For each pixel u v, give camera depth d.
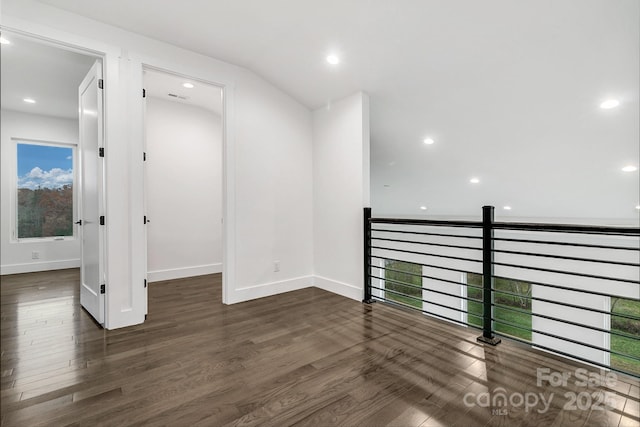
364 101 3.22
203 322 2.64
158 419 1.45
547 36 2.12
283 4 2.27
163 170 4.12
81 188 3.00
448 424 1.42
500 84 2.68
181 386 1.71
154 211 4.05
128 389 1.68
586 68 2.30
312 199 3.83
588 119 2.84
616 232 1.67
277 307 3.03
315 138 3.77
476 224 2.33
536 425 1.41
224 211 3.12
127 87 2.56
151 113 4.02
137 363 1.95
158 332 2.43
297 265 3.68
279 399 1.60
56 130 3.92
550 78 2.49
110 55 2.46
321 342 2.26
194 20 2.46
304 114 3.74
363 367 1.91
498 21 2.10
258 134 3.33
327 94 3.40
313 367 1.91
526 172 3.97
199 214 4.44
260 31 2.59
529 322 4.86
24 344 2.21
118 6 2.29
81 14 2.34
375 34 2.44
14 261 4.20
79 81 3.08
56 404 1.55
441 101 3.11
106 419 1.45
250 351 2.12
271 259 3.45
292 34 2.61
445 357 2.04
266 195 3.40
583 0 1.84
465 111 3.17
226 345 2.21
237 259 3.18
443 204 5.72
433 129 3.65
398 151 4.38
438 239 5.48
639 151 3.06
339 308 3.00
